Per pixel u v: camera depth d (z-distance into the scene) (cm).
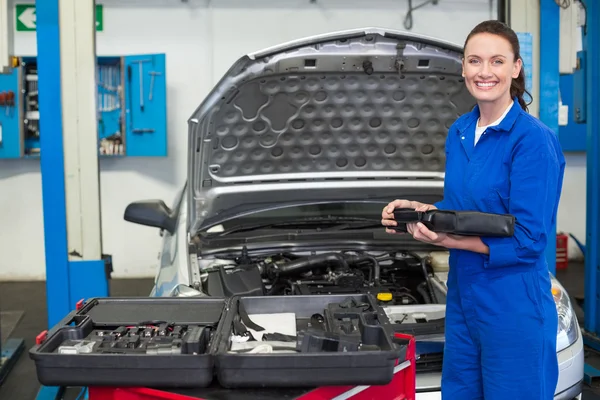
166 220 309
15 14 527
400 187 283
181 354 125
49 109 296
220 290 241
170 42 541
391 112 260
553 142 173
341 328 144
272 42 546
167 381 125
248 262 275
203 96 549
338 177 281
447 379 191
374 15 548
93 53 295
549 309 176
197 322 151
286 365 122
